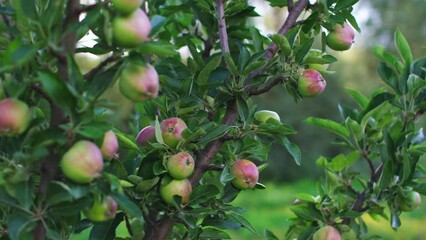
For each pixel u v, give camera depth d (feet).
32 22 6.63
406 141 11.29
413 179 11.81
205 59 11.64
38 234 7.00
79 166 6.57
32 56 6.39
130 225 9.86
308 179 79.41
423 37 86.58
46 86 6.36
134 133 11.72
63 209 6.97
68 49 6.84
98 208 7.09
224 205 9.03
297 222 12.20
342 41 9.89
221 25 9.81
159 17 7.61
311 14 9.55
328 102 80.02
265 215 54.54
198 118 9.25
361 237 11.71
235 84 9.05
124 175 8.43
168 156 8.80
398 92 12.01
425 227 44.86
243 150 9.32
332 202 11.64
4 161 7.09
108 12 6.83
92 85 6.78
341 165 12.01
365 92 86.33
